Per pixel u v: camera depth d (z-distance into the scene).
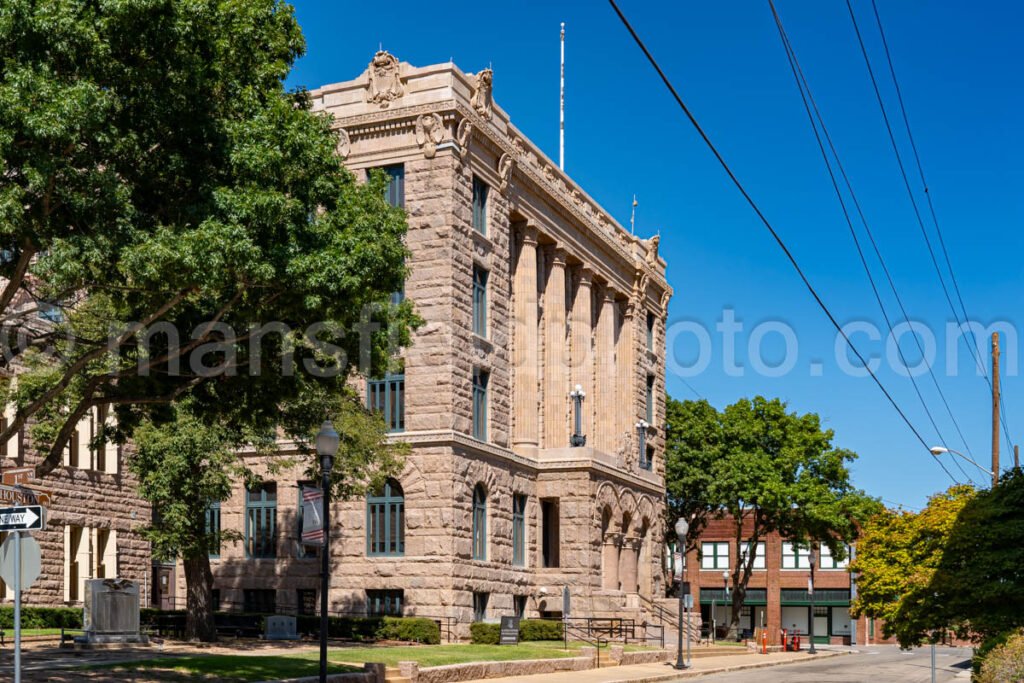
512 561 50.19
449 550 44.91
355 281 24.12
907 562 39.44
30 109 20.98
